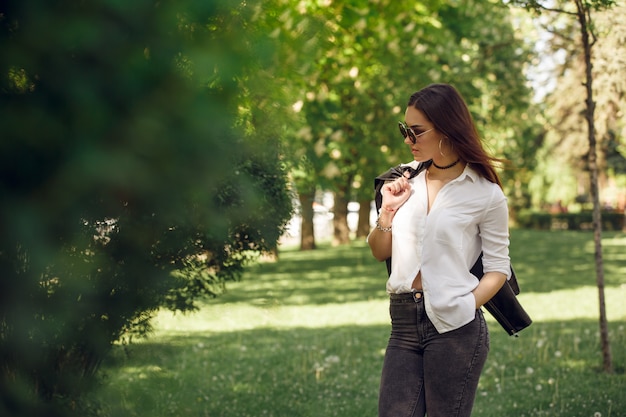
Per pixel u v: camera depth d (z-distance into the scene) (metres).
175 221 2.30
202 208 2.32
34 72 1.58
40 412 2.11
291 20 2.16
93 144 1.59
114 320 2.65
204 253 3.86
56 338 2.23
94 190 1.66
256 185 2.77
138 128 1.62
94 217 1.84
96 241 2.25
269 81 2.05
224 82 1.86
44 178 1.58
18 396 1.94
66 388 2.76
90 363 3.03
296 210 4.10
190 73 1.77
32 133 1.55
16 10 1.53
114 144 1.62
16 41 1.53
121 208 1.93
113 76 1.61
